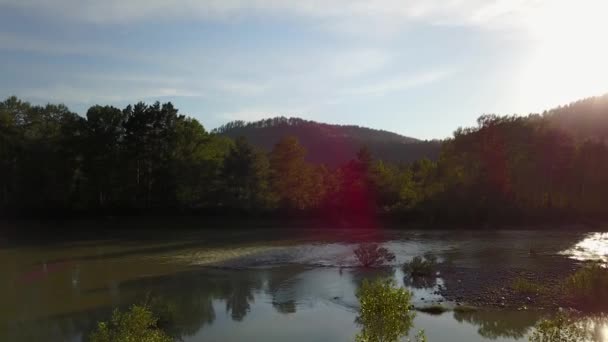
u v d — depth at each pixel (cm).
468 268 3122
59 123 7388
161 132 6631
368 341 1049
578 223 6412
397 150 18962
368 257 3362
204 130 7319
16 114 7250
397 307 1104
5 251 4316
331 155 19238
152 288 2728
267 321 2034
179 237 5281
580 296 2200
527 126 7275
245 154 6481
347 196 6675
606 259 3491
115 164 6475
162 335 1548
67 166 6556
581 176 7712
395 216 6531
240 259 3731
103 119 6525
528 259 3534
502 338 1744
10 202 6562
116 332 1552
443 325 1897
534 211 6612
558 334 1361
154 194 6750
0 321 2120
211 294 2555
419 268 2912
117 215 6656
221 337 1841
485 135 6944
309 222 6506
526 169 7469
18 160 6581
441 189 6850
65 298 2520
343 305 2250
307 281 2828
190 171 6456
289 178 6694
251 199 6544
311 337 1814
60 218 6594
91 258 3872
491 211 6462
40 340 1858
